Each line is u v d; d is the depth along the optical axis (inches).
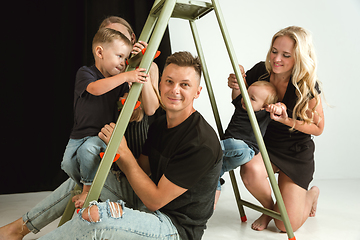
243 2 115.1
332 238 61.2
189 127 43.6
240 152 59.4
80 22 100.4
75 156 49.4
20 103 97.9
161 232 40.2
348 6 119.0
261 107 61.6
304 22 117.9
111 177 50.9
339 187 104.2
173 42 111.5
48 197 53.9
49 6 98.7
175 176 40.2
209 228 66.0
